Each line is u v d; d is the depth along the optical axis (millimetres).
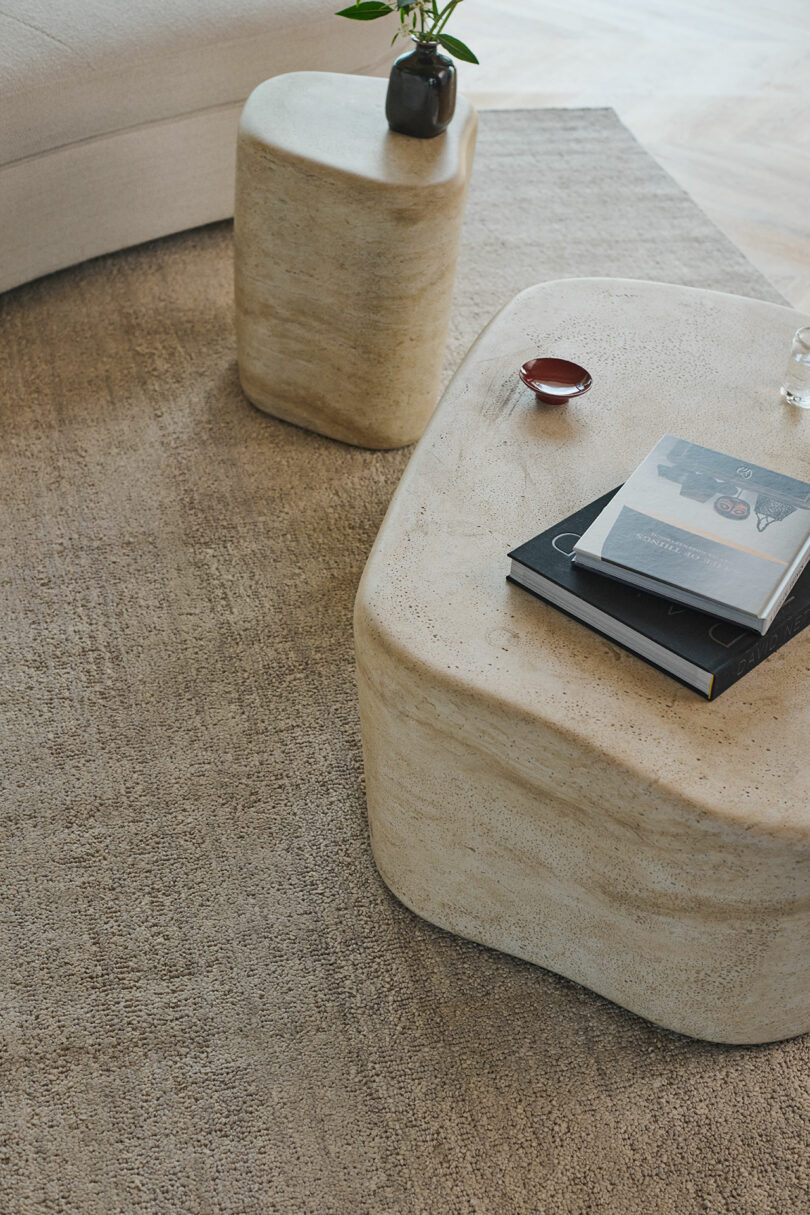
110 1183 1057
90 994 1196
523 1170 1086
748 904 997
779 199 2793
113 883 1296
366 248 1679
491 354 1442
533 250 2490
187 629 1601
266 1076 1142
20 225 2055
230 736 1464
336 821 1375
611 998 1203
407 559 1144
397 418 1896
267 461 1895
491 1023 1197
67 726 1459
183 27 2080
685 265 2488
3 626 1578
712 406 1380
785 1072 1172
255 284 1809
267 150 1654
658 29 3643
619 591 1071
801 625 1096
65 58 1970
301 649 1587
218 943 1248
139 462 1865
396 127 1752
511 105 3084
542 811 1056
